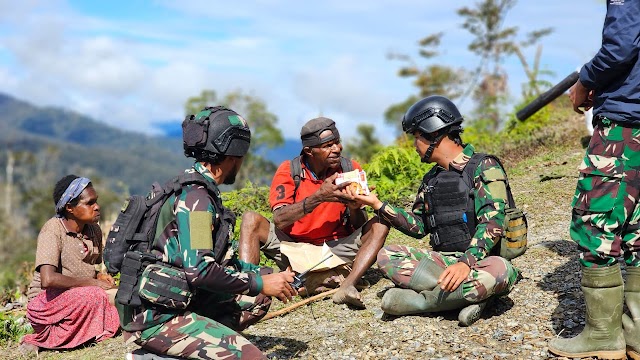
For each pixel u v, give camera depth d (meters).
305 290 5.97
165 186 3.78
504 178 4.79
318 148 5.61
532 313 4.82
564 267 5.63
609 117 3.86
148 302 3.71
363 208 6.02
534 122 12.49
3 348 6.12
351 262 5.97
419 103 4.92
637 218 3.99
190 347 3.71
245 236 5.92
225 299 4.08
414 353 4.49
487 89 29.67
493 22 30.36
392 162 9.28
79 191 5.77
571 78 7.08
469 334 4.66
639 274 4.03
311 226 5.95
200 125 3.78
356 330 5.01
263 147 38.41
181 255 3.63
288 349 4.84
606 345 3.98
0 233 61.31
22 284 9.02
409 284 5.02
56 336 5.87
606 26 3.80
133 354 3.84
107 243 3.77
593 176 3.91
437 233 5.02
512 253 4.95
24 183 94.94
